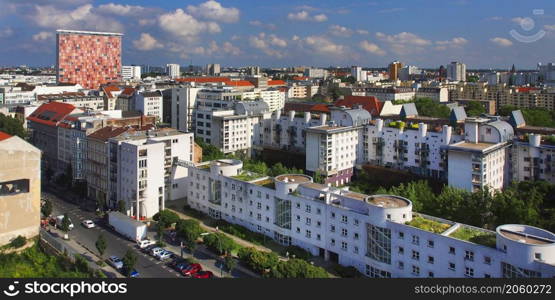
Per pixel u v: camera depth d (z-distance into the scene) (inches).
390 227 4431.6
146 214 6476.4
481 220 5378.9
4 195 5226.4
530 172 7322.8
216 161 6619.1
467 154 6855.3
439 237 4092.0
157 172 6565.0
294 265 4215.1
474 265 3892.7
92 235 5836.6
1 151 5147.6
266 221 5649.6
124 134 7062.0
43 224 6176.2
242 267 4840.1
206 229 5974.4
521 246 3595.0
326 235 5007.4
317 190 5152.6
